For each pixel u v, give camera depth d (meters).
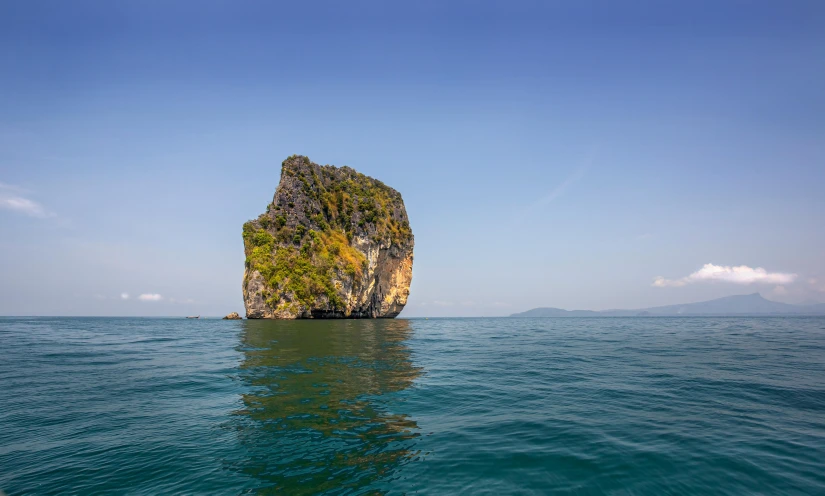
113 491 6.98
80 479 7.38
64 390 14.08
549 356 22.83
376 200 109.88
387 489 7.03
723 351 24.47
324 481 7.34
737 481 7.23
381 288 110.06
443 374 17.20
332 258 89.69
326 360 21.45
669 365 19.02
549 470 7.71
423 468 7.84
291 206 89.50
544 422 10.46
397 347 28.06
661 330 49.38
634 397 12.93
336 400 12.80
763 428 9.84
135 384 15.09
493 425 10.30
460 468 7.82
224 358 22.12
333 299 86.62
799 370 17.39
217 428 10.10
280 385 14.98
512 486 7.11
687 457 8.19
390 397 13.16
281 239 85.38
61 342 31.30
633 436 9.38
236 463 8.06
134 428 10.08
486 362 20.62
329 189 102.88
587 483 7.22
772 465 7.82
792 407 11.65
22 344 29.69
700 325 65.12
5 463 8.03
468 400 12.78
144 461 8.14
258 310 80.50
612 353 23.97
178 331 45.53
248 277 82.00
